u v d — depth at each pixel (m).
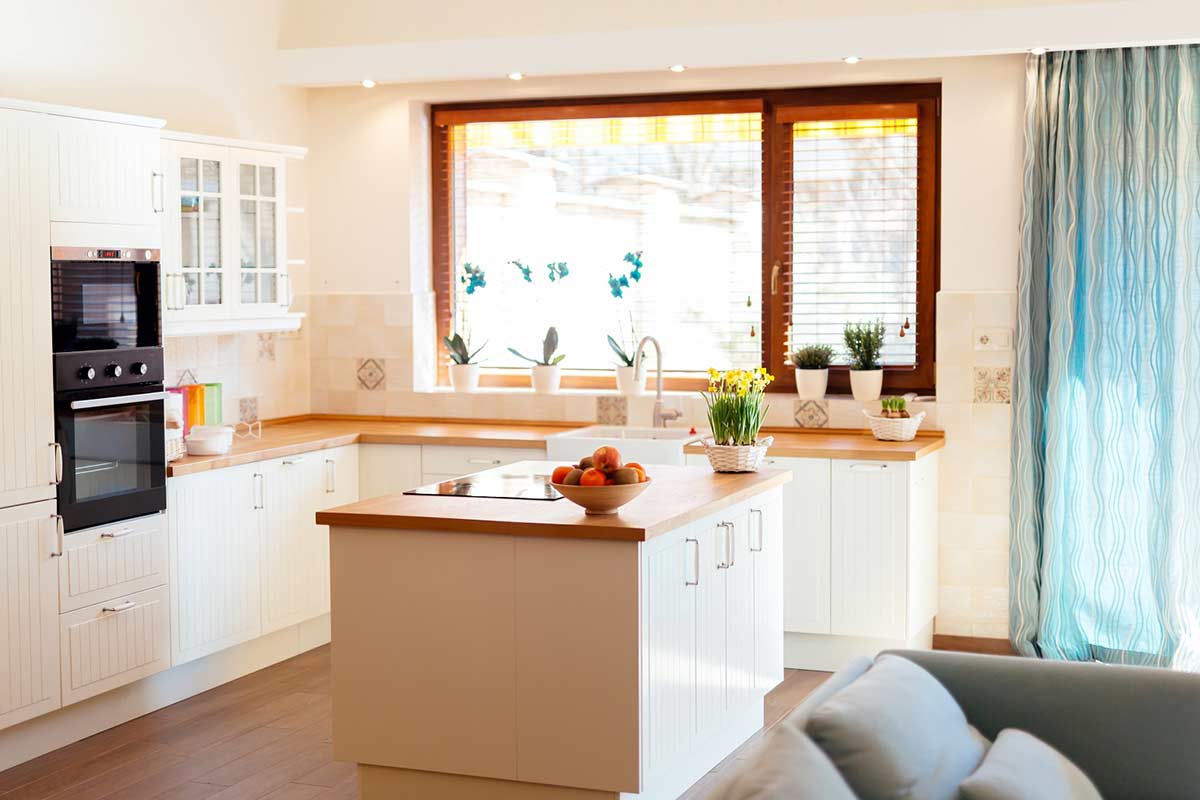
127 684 5.11
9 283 4.49
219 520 5.48
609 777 3.87
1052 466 5.80
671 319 6.73
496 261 7.00
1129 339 5.73
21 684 4.57
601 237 6.82
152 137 5.13
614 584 3.83
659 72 6.46
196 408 5.81
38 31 5.23
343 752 4.15
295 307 6.98
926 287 6.34
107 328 4.93
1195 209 5.64
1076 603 5.81
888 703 2.73
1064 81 5.77
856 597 5.72
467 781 4.07
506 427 6.65
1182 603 5.70
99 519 4.87
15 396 4.52
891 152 6.34
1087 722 3.05
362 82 6.60
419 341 6.95
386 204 6.88
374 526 4.05
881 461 5.64
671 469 5.11
